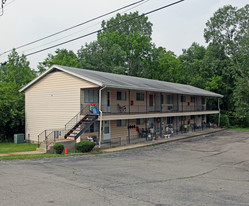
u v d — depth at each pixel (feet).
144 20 204.23
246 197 29.12
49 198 26.53
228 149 71.61
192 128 127.13
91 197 27.27
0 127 91.40
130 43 181.57
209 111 130.72
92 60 162.09
